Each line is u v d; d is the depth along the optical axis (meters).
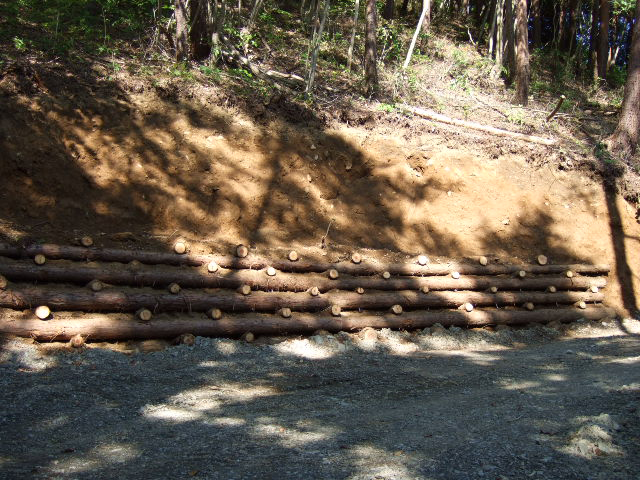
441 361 8.09
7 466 4.01
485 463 4.11
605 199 13.55
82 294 7.47
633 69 14.74
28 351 6.59
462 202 12.42
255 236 10.38
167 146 10.29
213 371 6.93
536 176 13.32
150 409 5.47
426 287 10.14
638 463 4.07
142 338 7.53
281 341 8.37
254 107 11.34
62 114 9.73
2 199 8.90
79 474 3.93
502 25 19.17
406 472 3.98
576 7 25.12
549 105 17.70
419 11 23.59
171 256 8.66
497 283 10.98
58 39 11.09
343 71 15.27
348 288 9.62
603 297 12.16
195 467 4.07
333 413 5.52
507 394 6.15
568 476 3.88
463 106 15.13
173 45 12.51
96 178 9.61
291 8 20.39
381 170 12.02
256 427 5.02
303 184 11.18
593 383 6.47
